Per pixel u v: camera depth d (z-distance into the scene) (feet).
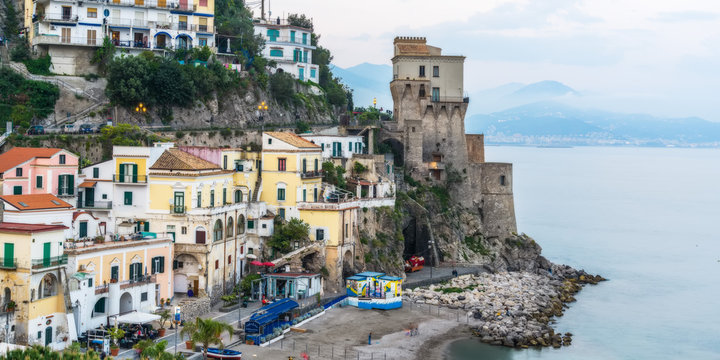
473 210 623.77
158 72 499.51
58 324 310.65
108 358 286.66
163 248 366.43
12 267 299.38
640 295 536.01
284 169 462.60
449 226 595.06
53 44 493.36
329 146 538.47
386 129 615.57
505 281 536.01
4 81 461.78
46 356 248.93
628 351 403.95
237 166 452.76
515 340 401.08
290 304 392.27
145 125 493.36
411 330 398.83
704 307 503.61
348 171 533.55
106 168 401.29
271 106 583.17
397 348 369.30
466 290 496.64
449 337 397.60
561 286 544.62
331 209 456.45
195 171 394.52
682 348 412.36
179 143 488.85
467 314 440.45
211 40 554.46
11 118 453.58
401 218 539.70
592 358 388.16
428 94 631.15
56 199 346.13
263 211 454.81
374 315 419.95
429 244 564.30
